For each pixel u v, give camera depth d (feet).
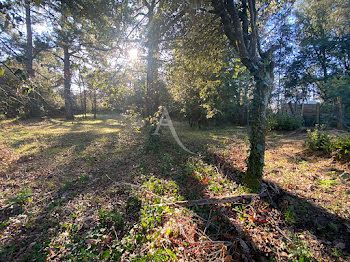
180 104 26.66
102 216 9.62
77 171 16.56
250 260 6.94
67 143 27.40
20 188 13.35
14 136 32.42
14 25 9.45
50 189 13.25
